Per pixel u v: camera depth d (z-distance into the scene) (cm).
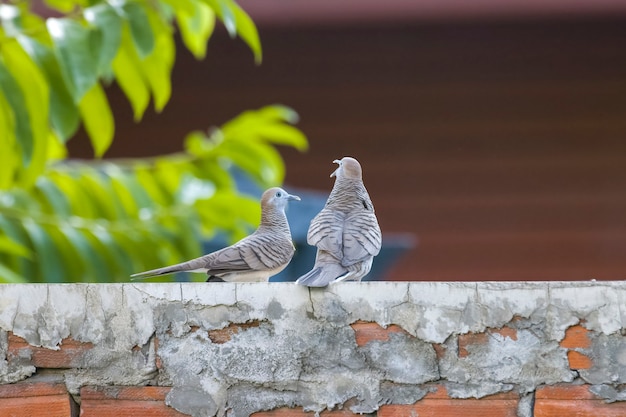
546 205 1739
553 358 628
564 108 1734
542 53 1728
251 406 645
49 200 1201
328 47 1736
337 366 643
